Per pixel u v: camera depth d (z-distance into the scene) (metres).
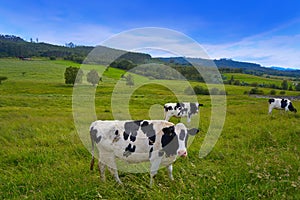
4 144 8.23
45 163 6.14
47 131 9.90
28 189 4.73
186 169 5.66
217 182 4.55
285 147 7.22
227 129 10.20
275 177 4.75
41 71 62.53
